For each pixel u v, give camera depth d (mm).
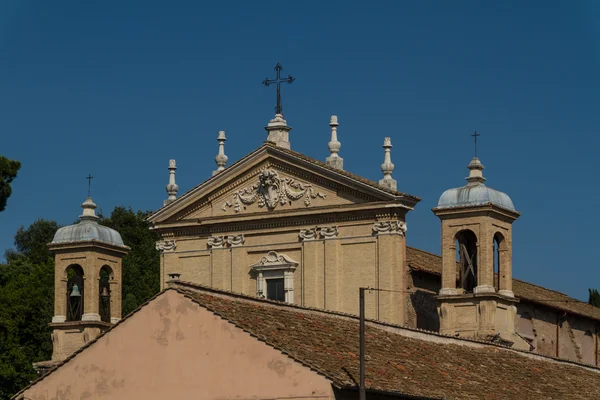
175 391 48531
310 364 46469
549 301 87375
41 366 74688
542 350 85000
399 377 50500
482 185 73375
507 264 73562
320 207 73250
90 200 79938
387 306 71312
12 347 101500
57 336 77750
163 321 49188
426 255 81000
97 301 77875
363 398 45938
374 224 72062
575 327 89250
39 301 104812
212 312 48344
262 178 74812
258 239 75188
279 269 74000
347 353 50594
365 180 72375
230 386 47562
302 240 73750
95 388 50094
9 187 81125
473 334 71375
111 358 49969
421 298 74125
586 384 65438
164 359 48969
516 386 58594
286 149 74625
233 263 75438
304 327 51812
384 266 71562
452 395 51438
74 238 78438
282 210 74312
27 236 136625
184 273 76875
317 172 73438
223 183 76000
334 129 74375
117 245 79312
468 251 73812
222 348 47969
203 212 76750
